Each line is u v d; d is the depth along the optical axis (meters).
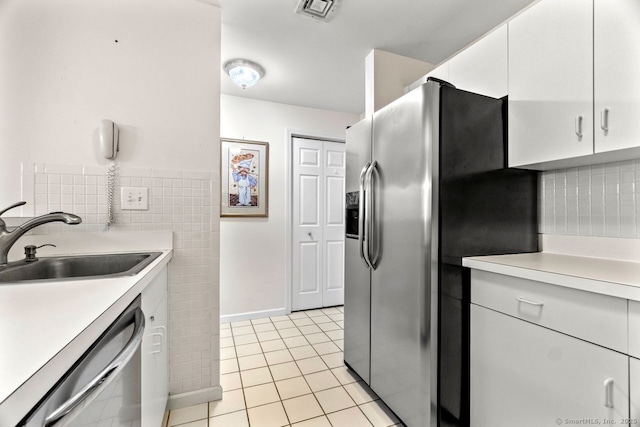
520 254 1.46
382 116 1.61
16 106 1.34
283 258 3.12
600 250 1.33
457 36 1.98
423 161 1.30
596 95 1.08
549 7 1.23
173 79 1.58
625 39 1.00
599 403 0.86
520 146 1.35
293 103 3.13
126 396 0.79
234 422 1.47
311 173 3.31
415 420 1.33
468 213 1.35
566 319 0.95
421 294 1.30
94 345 0.62
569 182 1.46
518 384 1.09
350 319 1.92
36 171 1.36
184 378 1.60
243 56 2.23
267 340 2.45
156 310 1.21
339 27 1.89
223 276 2.88
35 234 1.36
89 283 0.85
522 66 1.34
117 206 1.48
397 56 2.20
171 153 1.58
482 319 1.24
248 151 2.97
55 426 0.42
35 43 1.37
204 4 1.64
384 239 1.57
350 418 1.50
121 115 1.49
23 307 0.64
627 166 1.26
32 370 0.39
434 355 1.26
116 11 1.49
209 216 1.65
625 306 0.81
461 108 1.33
